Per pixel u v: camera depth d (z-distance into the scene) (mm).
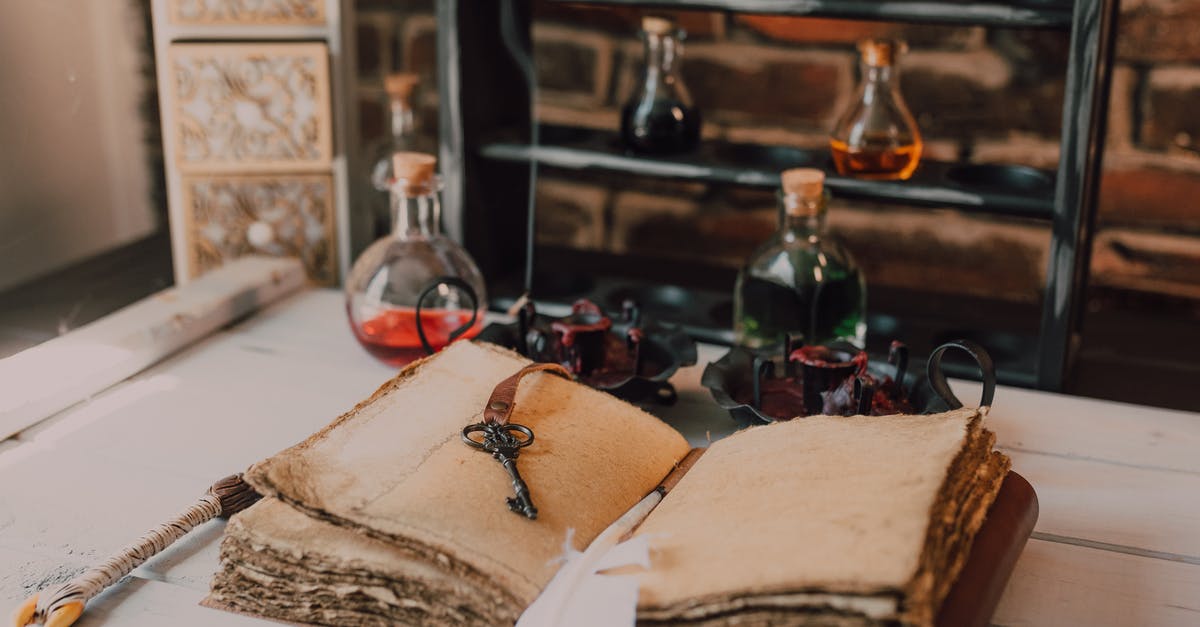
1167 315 1504
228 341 1305
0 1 1602
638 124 1359
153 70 1644
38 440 1150
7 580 1009
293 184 1474
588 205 1629
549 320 1238
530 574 944
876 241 1562
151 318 1283
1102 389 1346
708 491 992
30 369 1203
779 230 1277
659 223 1617
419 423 1048
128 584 1008
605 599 919
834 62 1514
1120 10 1397
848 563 896
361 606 963
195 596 1000
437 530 954
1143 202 1480
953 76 1486
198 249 1487
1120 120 1463
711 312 1409
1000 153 1494
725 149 1398
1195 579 1030
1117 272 1510
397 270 1226
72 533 1051
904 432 1010
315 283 1505
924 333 1390
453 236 1396
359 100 1613
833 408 1111
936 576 913
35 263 1673
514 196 1497
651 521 984
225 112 1446
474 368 1107
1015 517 1004
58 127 1655
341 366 1265
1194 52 1425
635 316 1225
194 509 1042
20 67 1627
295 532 976
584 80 1583
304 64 1438
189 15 1428
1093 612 1003
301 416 1187
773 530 934
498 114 1435
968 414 1024
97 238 1702
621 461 1052
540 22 1573
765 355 1203
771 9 1276
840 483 962
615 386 1142
